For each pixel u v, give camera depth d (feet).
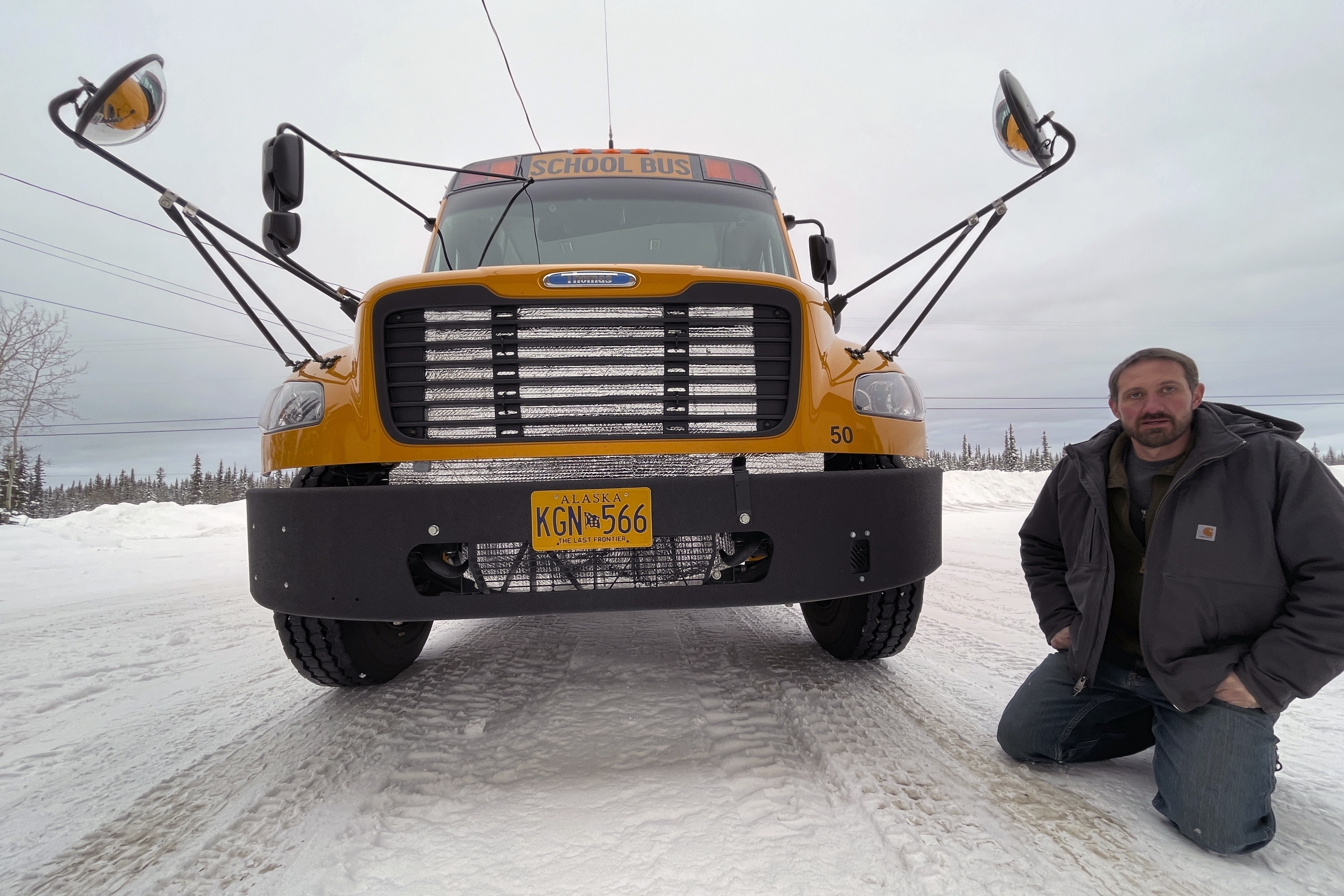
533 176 12.04
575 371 6.74
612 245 11.53
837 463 8.00
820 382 7.10
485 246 11.43
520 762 6.58
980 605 14.17
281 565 6.62
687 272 6.84
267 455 7.24
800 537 6.63
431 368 6.68
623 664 9.87
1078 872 4.58
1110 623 6.14
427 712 8.05
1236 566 5.28
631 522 6.41
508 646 11.20
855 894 4.35
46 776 6.82
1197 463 5.48
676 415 6.76
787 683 8.71
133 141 6.31
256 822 5.61
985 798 5.65
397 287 6.62
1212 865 4.71
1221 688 5.12
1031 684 6.43
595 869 4.71
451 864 4.86
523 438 6.64
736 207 12.09
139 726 8.29
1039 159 6.72
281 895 4.55
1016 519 42.68
